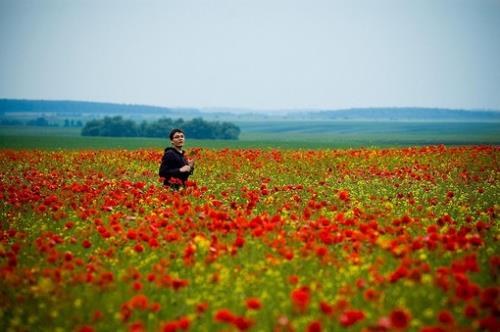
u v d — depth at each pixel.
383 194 37.28
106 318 16.86
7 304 17.97
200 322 16.31
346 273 18.88
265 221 24.23
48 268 20.55
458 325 14.91
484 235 23.67
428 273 18.56
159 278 18.58
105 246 24.05
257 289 18.64
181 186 36.94
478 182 44.03
